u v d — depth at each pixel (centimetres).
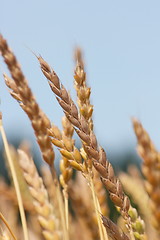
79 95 60
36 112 64
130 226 54
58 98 58
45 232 57
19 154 60
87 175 63
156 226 44
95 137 55
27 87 63
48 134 64
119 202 54
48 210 57
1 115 63
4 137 63
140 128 43
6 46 62
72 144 63
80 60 61
